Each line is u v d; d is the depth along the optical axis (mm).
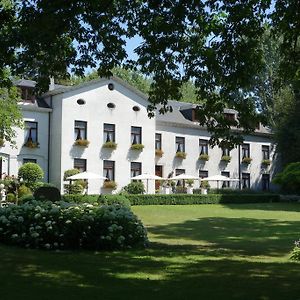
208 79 11156
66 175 34531
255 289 6984
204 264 9328
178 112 44125
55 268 8328
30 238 10836
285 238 16406
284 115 42594
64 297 6234
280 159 47469
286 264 9648
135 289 6852
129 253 10594
